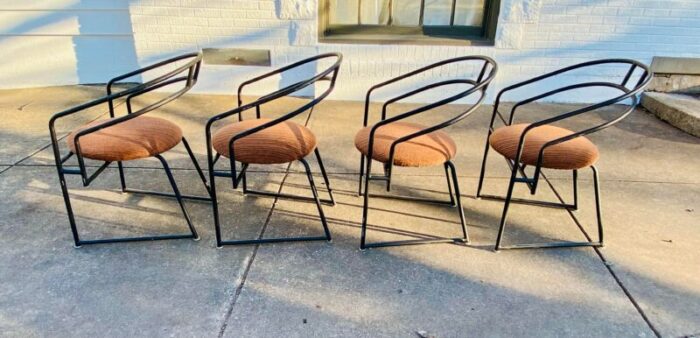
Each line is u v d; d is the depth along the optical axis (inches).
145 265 69.9
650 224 84.2
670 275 70.8
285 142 73.7
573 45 143.9
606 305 64.6
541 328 60.5
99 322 59.3
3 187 89.9
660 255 75.4
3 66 148.6
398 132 79.0
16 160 101.3
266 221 82.1
